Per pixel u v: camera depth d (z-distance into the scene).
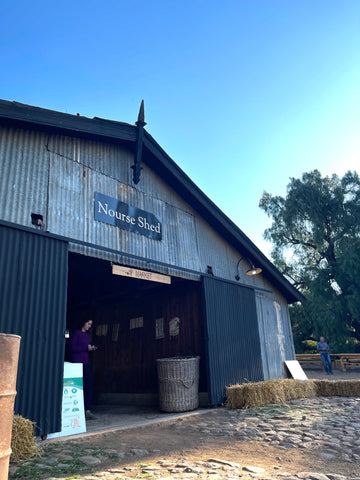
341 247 23.28
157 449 4.27
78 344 6.88
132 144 7.23
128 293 9.81
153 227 7.38
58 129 5.76
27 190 5.22
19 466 3.47
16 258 4.77
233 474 3.32
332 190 24.52
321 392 8.46
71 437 4.70
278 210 26.95
